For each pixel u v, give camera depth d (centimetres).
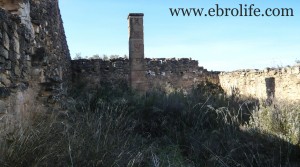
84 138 458
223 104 877
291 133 594
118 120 649
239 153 563
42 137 403
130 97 970
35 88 616
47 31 789
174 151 598
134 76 1484
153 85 1689
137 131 711
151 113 793
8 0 577
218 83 1881
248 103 866
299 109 700
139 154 484
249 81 1600
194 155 581
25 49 558
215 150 582
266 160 525
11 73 462
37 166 344
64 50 1264
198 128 708
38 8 696
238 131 666
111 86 1577
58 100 645
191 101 871
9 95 446
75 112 655
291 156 553
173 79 1805
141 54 1501
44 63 635
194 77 1842
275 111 684
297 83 1305
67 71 1385
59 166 375
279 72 1411
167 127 730
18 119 461
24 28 550
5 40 430
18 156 341
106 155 436
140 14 1512
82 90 1310
